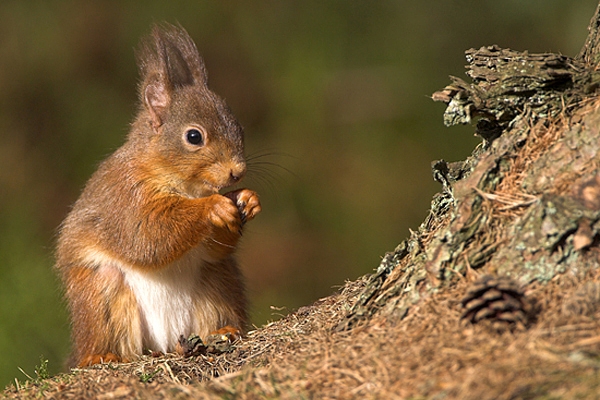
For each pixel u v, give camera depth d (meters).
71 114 21.50
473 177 6.57
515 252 5.93
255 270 20.19
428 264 6.28
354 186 20.88
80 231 9.91
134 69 21.84
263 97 21.97
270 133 21.70
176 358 7.97
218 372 7.28
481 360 5.15
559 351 5.04
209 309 10.14
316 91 21.67
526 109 6.76
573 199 5.85
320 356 6.08
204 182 10.00
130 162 9.90
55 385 7.25
